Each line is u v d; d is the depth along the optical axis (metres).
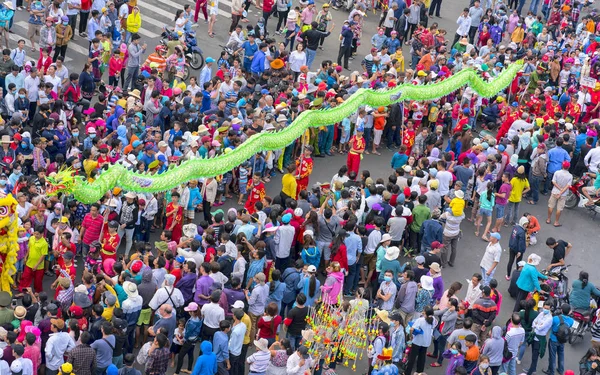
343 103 69.44
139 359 47.81
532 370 54.38
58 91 71.62
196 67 84.19
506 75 82.38
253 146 63.44
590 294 58.00
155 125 69.38
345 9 101.06
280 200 62.41
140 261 50.91
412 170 66.12
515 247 61.28
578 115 83.31
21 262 53.75
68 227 54.94
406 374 51.84
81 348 45.03
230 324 49.19
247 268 54.12
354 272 57.72
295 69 82.62
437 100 78.62
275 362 47.09
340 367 53.06
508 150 71.31
